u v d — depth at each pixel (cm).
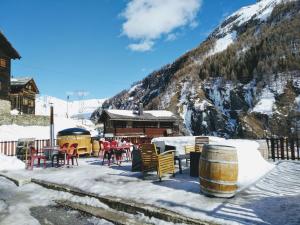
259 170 943
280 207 596
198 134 8469
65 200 777
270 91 8244
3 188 938
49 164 1360
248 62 10175
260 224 513
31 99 5369
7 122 3359
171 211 591
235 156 683
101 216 639
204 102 9006
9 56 3841
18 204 768
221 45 15638
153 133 4931
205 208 601
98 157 1602
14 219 657
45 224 624
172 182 840
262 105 7875
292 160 1241
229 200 655
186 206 617
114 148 1276
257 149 1106
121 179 910
